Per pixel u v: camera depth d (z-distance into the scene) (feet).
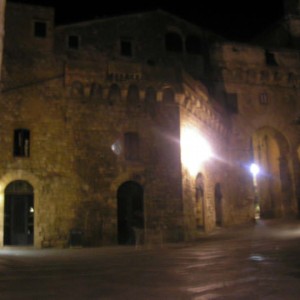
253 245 75.61
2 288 41.91
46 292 39.47
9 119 93.56
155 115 101.14
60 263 61.16
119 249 82.33
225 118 127.03
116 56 117.91
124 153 98.48
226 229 112.27
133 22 122.72
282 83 135.03
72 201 93.45
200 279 43.96
